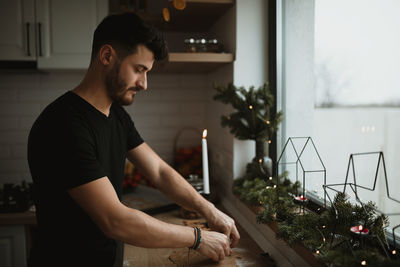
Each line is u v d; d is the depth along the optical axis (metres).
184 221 1.49
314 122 1.32
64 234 0.93
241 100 1.46
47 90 2.21
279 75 1.58
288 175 1.52
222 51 1.68
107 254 1.00
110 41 0.89
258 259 1.12
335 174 1.20
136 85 0.94
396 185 0.95
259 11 1.59
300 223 1.01
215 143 2.05
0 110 2.19
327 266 0.81
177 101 2.37
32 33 1.90
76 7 1.92
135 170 2.14
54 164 0.83
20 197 1.69
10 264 1.66
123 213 0.85
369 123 1.06
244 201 1.39
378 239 0.83
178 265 1.06
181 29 2.17
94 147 0.93
